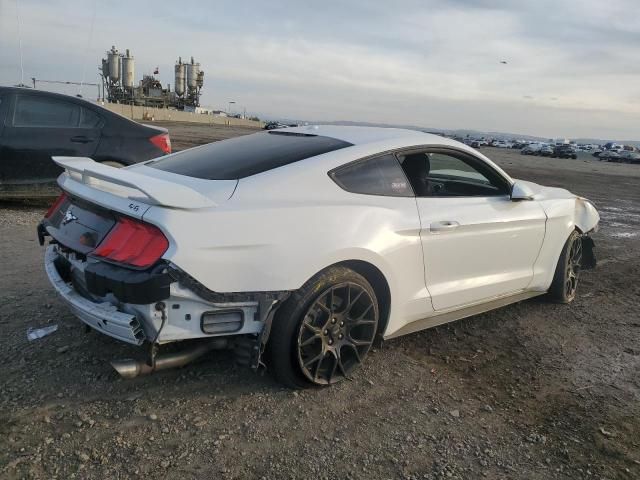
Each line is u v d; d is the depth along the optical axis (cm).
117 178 258
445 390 321
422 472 246
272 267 269
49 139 687
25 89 682
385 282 322
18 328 358
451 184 409
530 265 434
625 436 284
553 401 316
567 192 503
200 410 280
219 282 257
